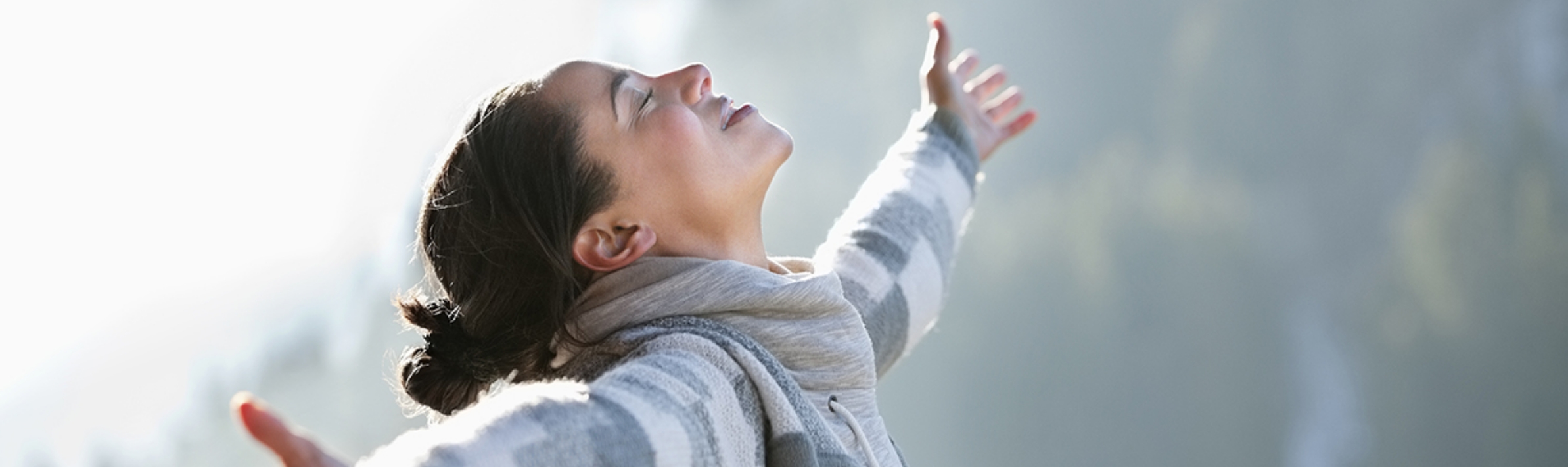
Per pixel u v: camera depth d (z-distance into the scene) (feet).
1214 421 115.85
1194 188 136.87
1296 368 117.50
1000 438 119.96
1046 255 126.62
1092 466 117.08
